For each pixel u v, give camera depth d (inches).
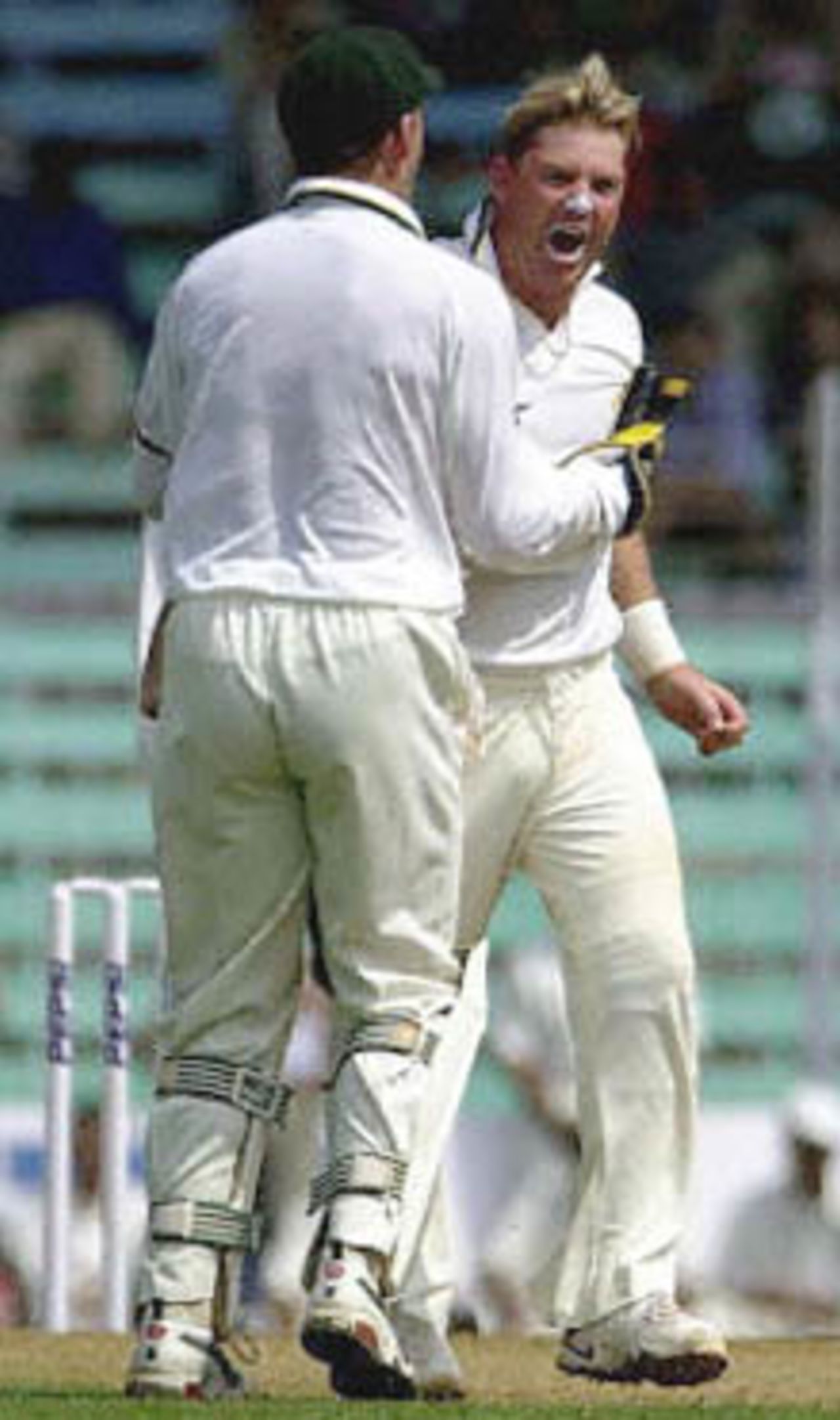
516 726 986.1
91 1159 1811.0
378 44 934.4
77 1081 2041.1
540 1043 1962.4
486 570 976.9
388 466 916.6
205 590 917.8
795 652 2442.2
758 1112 1993.1
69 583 2529.5
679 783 2433.6
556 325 994.1
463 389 920.3
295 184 940.6
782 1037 2386.8
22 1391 976.3
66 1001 1283.2
